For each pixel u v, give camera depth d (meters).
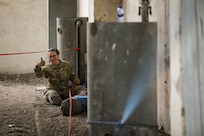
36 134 3.88
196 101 2.42
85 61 6.71
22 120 4.44
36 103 5.52
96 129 3.11
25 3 8.91
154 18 3.83
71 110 4.68
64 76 5.61
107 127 3.09
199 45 2.35
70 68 5.70
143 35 3.00
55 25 8.53
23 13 8.93
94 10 6.05
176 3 2.94
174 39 3.02
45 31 9.07
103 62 3.06
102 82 3.07
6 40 8.91
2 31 8.87
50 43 8.53
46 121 4.38
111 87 3.06
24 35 8.98
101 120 3.10
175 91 3.02
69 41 6.69
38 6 8.99
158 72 3.69
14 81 8.18
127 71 3.04
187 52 2.64
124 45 3.02
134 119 3.05
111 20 6.09
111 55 3.04
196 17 2.39
